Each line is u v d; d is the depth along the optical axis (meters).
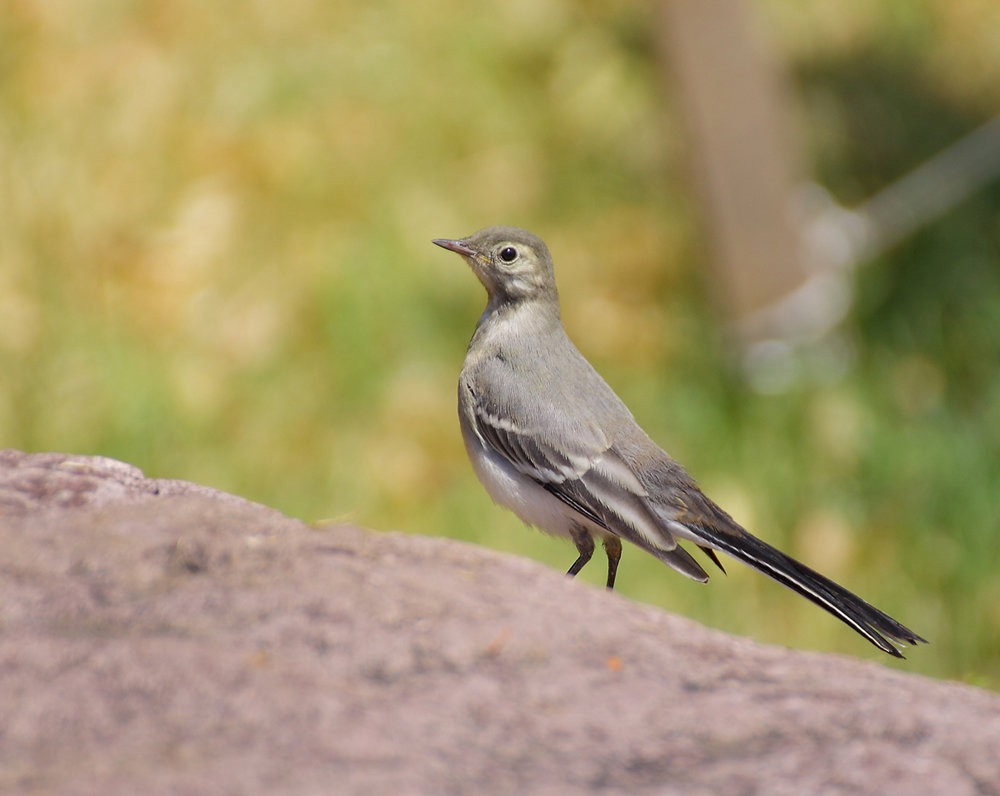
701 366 12.63
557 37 15.97
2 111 14.45
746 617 10.27
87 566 4.25
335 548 4.53
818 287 12.71
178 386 11.88
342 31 16.02
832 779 3.53
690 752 3.66
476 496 11.35
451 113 15.20
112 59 15.37
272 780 3.30
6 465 5.34
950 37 16.66
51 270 12.72
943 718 3.90
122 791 3.20
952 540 10.85
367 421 12.03
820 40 16.38
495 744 3.61
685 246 13.83
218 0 16.23
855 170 14.64
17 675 3.67
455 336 12.93
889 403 12.10
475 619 4.17
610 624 4.33
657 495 7.73
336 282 13.09
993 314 12.56
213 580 4.23
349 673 3.84
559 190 14.52
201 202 13.79
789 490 11.41
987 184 14.00
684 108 12.53
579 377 8.15
